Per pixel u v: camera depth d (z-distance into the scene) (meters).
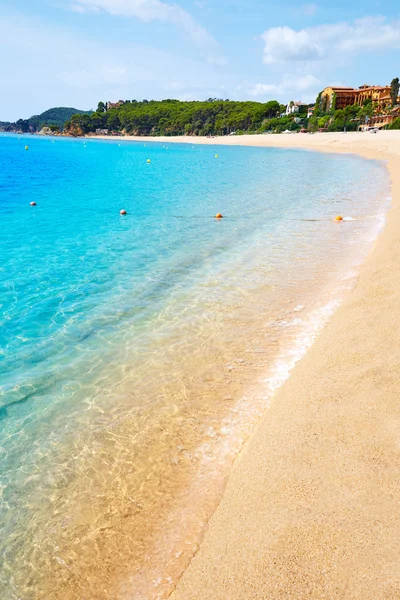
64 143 117.94
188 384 6.45
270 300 9.32
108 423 5.68
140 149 82.81
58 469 4.96
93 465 5.00
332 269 11.03
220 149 79.88
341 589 3.10
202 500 4.39
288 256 12.39
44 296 9.80
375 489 3.93
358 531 3.53
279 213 18.41
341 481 4.08
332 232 14.89
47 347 7.59
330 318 8.12
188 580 3.48
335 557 3.34
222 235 14.98
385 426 4.73
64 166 43.44
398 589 3.02
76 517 4.34
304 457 4.48
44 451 5.24
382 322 7.11
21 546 4.08
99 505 4.46
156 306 9.22
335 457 4.40
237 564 3.48
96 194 24.34
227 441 5.23
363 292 8.62
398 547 3.33
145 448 5.21
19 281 10.72
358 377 5.68
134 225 16.69
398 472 4.09
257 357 7.06
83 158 56.12
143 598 3.49
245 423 5.53
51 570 3.84
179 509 4.32
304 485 4.12
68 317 8.75
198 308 9.05
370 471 4.15
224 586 3.33
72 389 6.43
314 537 3.55
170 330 8.13
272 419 5.26
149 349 7.49
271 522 3.79
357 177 30.19
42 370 6.91
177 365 6.97
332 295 9.26
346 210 18.55
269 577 3.30
